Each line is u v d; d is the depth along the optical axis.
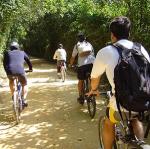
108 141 2.18
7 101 5.29
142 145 1.70
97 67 1.95
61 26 12.23
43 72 10.06
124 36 1.96
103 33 7.32
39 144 3.22
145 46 4.42
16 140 3.35
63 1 11.56
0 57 7.84
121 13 6.00
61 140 3.31
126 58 1.83
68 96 5.57
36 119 4.13
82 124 3.86
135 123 1.90
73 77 8.60
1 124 3.95
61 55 7.96
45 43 14.75
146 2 4.57
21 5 7.58
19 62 4.02
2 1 6.60
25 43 16.52
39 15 9.27
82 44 4.32
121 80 1.80
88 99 4.05
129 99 1.78
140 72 1.81
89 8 8.66
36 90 6.30
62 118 4.15
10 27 8.64
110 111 2.00
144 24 4.59
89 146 3.11
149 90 1.80
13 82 3.99
